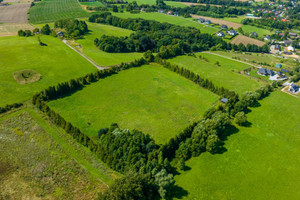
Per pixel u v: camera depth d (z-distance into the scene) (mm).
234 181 59625
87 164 62219
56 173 59219
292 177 61938
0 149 65375
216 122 73000
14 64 113062
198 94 100812
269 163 66062
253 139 75312
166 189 54094
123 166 59969
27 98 89312
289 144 74188
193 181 58844
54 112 77875
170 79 112562
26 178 57594
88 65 120500
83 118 80812
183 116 85312
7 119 76875
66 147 67250
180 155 64688
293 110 92625
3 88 93625
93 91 98125
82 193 54562
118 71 116750
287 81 116375
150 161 58781
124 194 48875
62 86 93125
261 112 90125
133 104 90812
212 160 65750
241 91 105750
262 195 56375
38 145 67500
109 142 65312
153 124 79875
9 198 52688
